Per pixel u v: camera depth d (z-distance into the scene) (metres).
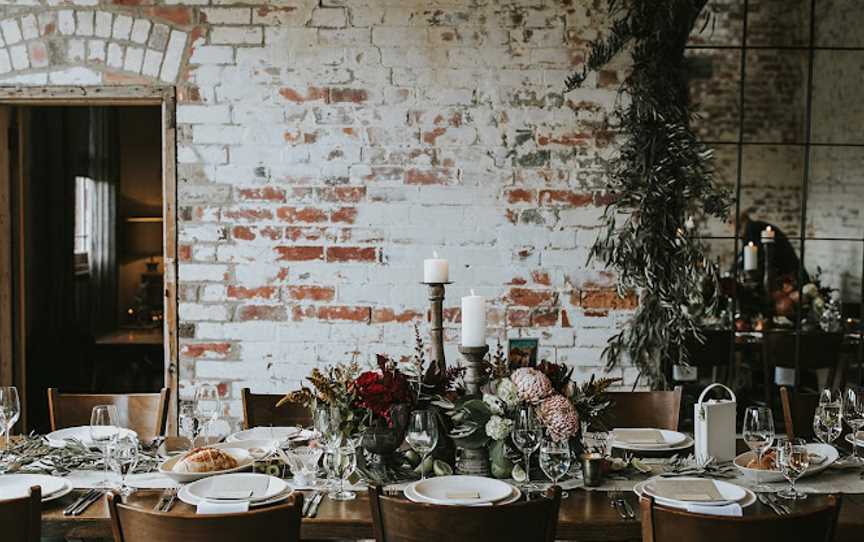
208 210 4.36
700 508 2.39
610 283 4.34
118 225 8.90
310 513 2.43
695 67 5.53
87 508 2.48
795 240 5.68
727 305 5.22
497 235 4.34
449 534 2.15
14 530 2.17
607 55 4.23
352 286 4.35
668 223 4.26
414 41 4.30
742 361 5.15
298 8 4.31
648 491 2.53
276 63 4.32
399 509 2.18
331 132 4.33
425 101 4.32
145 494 2.61
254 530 2.10
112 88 4.35
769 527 2.04
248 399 3.59
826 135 5.67
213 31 4.33
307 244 4.35
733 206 5.57
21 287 4.80
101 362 7.08
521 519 2.16
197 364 4.38
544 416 2.69
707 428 2.92
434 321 2.90
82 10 4.34
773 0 5.62
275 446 3.05
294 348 4.36
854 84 5.63
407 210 4.33
